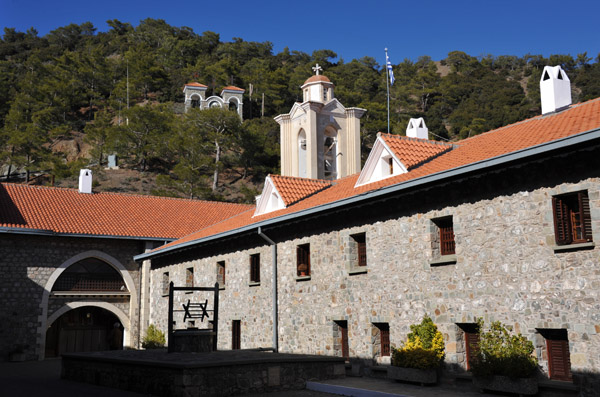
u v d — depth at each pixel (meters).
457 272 13.78
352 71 132.00
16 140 77.31
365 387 13.65
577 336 11.16
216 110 78.75
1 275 27.30
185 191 65.12
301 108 25.66
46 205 31.09
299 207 19.62
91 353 18.34
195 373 12.71
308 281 18.84
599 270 10.95
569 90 16.14
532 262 12.17
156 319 29.47
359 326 16.58
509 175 12.82
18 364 25.17
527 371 11.64
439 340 13.91
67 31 164.50
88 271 30.34
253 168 80.56
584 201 11.46
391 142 17.09
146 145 79.81
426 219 14.78
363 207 16.83
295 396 13.38
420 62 166.00
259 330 21.06
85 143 91.06
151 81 116.56
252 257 22.30
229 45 146.25
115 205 33.81
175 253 28.30
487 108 101.44
